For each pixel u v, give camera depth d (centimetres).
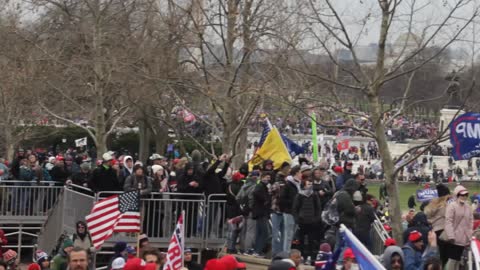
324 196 2702
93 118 5672
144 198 2848
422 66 2670
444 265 2361
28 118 6975
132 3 5166
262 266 2658
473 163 9181
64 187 3123
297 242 2623
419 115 9331
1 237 3006
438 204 2391
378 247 2542
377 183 7975
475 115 2462
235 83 3688
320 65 3167
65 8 5344
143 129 6425
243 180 2869
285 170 2725
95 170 2984
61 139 7925
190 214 2873
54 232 3181
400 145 9075
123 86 4488
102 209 2559
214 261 1698
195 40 4353
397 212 2488
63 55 5453
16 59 5766
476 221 2600
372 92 2489
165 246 2875
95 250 2602
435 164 8962
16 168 3631
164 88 4066
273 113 4356
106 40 4919
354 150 9669
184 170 2905
